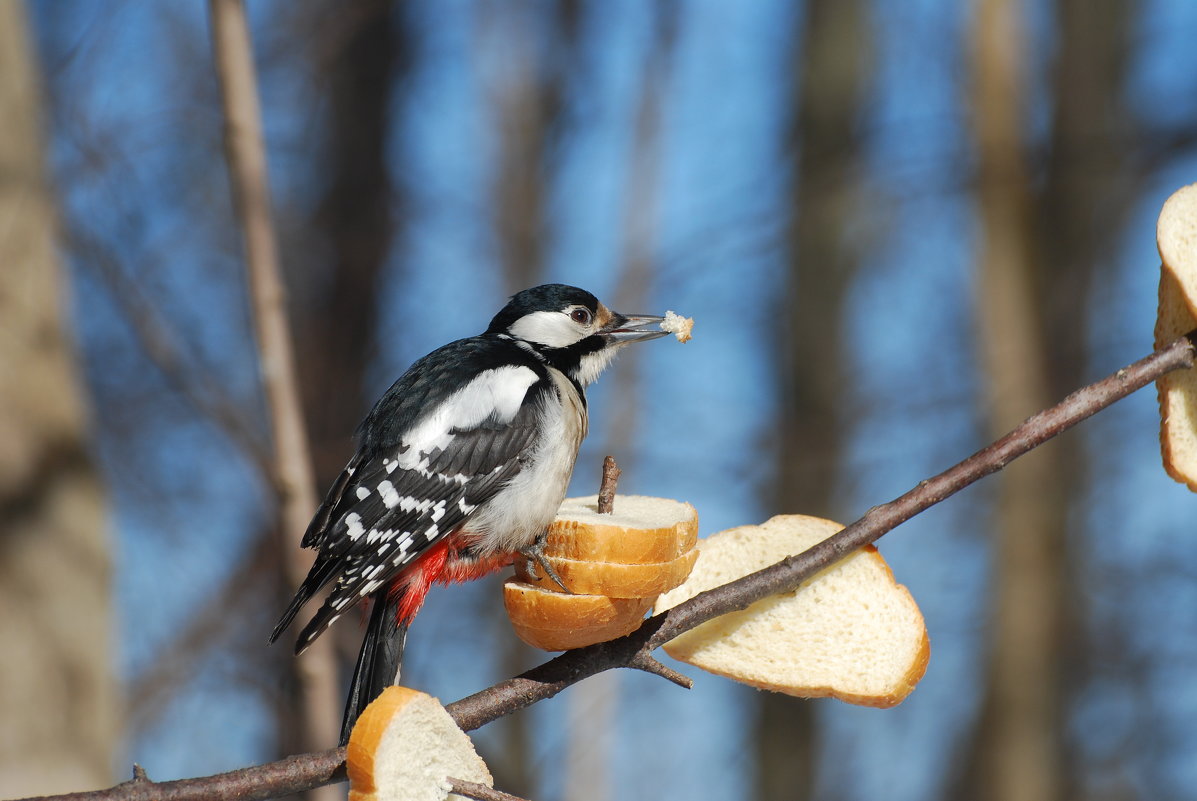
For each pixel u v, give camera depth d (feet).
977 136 49.55
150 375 48.16
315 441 47.83
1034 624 47.70
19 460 31.48
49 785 30.37
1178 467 13.19
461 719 14.08
